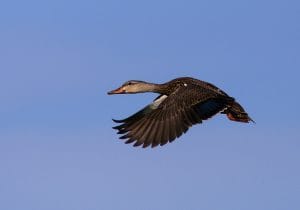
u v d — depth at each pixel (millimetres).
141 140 14320
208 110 14766
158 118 14531
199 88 14984
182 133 14406
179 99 14680
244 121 15445
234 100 15367
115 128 14438
